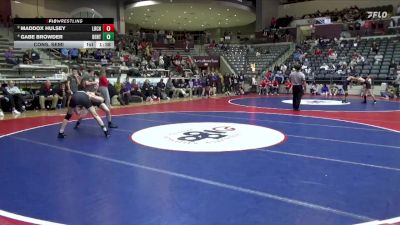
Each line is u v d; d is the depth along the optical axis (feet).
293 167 18.49
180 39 119.96
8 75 53.83
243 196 14.20
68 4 100.22
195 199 13.89
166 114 42.09
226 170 17.97
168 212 12.63
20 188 15.40
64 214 12.55
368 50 90.43
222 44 114.62
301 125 32.89
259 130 29.96
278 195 14.30
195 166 18.72
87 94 27.73
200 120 36.40
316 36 110.73
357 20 105.19
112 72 66.08
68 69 60.18
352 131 29.63
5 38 70.74
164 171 17.83
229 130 29.91
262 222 11.70
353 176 16.84
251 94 85.15
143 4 98.89
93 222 11.85
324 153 21.63
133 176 17.03
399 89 70.38
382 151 22.18
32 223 11.82
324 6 120.98
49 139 26.50
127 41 94.79
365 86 58.70
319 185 15.53
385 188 15.08
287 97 73.36
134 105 54.65
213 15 115.96
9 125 33.65
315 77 86.02
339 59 91.56
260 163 19.31
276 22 124.36
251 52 110.32
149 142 25.07
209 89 76.07
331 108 49.01
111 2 106.93
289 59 101.50
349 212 12.51
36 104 47.85
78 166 18.95
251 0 124.67
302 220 11.85
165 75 77.10
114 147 23.54
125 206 13.24
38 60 62.95
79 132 29.53
